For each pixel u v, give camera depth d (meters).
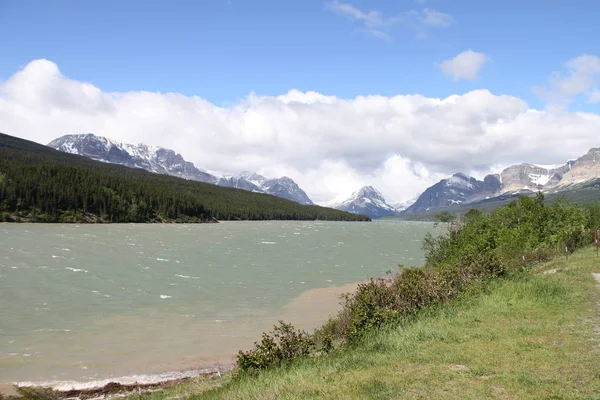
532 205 44.53
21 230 91.81
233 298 35.47
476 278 21.31
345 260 63.09
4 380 18.25
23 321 26.95
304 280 45.16
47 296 33.69
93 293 35.34
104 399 16.42
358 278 46.91
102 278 41.78
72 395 16.80
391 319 15.45
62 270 44.94
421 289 18.70
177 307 31.83
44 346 22.62
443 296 18.81
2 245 63.03
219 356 21.53
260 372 12.87
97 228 110.44
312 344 14.73
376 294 17.70
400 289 18.55
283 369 12.48
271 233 122.62
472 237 37.31
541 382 8.37
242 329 26.48
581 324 12.65
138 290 37.19
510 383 8.42
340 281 44.94
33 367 19.77
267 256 66.06
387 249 81.69
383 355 11.62
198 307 32.00
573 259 28.80
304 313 30.80
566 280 20.06
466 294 18.98
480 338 12.03
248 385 11.08
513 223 43.84
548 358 9.77
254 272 49.72
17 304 30.98
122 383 17.88
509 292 17.48
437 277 20.11
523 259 29.00
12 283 37.59
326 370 11.09
